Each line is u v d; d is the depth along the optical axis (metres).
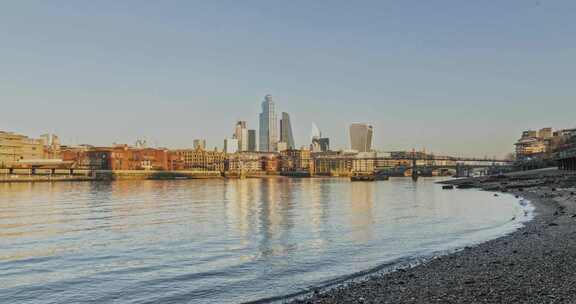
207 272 28.47
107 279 27.22
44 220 63.66
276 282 25.33
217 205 91.38
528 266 23.44
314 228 50.00
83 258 34.28
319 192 151.00
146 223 58.34
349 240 40.16
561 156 163.38
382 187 193.50
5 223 60.06
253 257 33.16
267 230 49.06
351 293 20.70
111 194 141.25
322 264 29.86
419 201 94.19
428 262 26.97
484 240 36.97
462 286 20.36
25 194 140.38
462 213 63.31
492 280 21.02
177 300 22.59
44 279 27.48
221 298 22.58
